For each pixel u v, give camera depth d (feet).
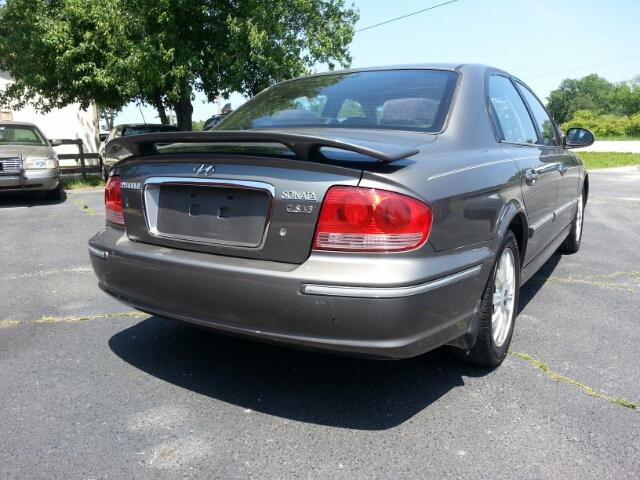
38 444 7.97
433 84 10.48
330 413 8.79
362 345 7.44
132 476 7.25
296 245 7.70
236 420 8.60
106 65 45.14
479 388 9.56
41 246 21.12
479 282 8.75
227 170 8.32
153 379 9.96
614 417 8.64
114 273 9.48
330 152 7.92
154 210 9.31
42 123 71.92
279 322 7.74
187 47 48.96
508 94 12.57
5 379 9.96
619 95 361.10
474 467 7.40
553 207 13.80
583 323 12.74
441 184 7.97
